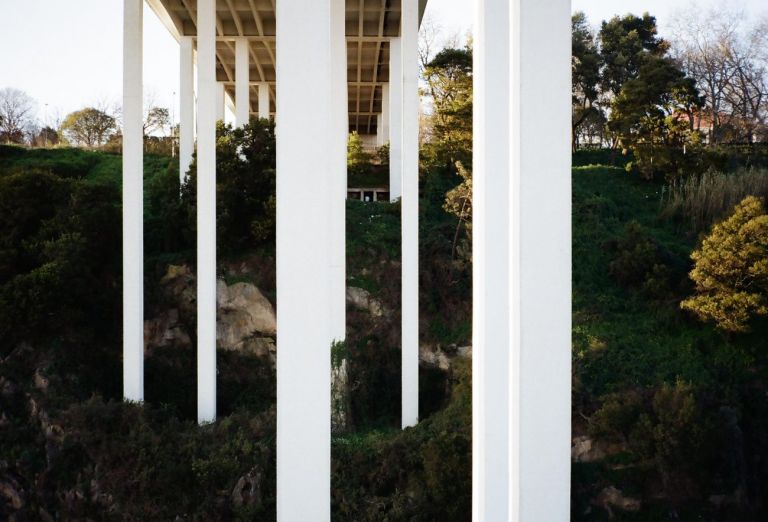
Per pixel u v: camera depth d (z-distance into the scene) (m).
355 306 31.64
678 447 22.17
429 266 33.56
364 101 56.88
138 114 25.69
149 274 31.75
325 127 7.60
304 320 7.60
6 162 42.69
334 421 25.97
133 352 25.78
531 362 6.99
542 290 6.97
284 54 7.59
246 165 32.59
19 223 30.41
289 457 7.66
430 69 43.06
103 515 22.83
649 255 31.70
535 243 6.96
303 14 7.58
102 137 64.81
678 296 30.11
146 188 40.06
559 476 7.01
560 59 6.92
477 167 11.92
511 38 7.30
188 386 29.55
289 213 7.60
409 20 26.56
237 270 31.62
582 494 22.47
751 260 27.84
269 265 31.70
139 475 22.91
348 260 32.88
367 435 25.31
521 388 7.01
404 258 26.34
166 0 33.53
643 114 41.94
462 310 32.41
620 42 52.81
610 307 30.39
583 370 25.97
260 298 30.84
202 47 26.03
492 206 11.66
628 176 42.62
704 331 28.52
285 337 7.62
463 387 27.30
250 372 29.98
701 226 35.88
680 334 28.67
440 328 31.84
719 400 24.83
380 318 31.70
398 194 37.91
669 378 25.75
